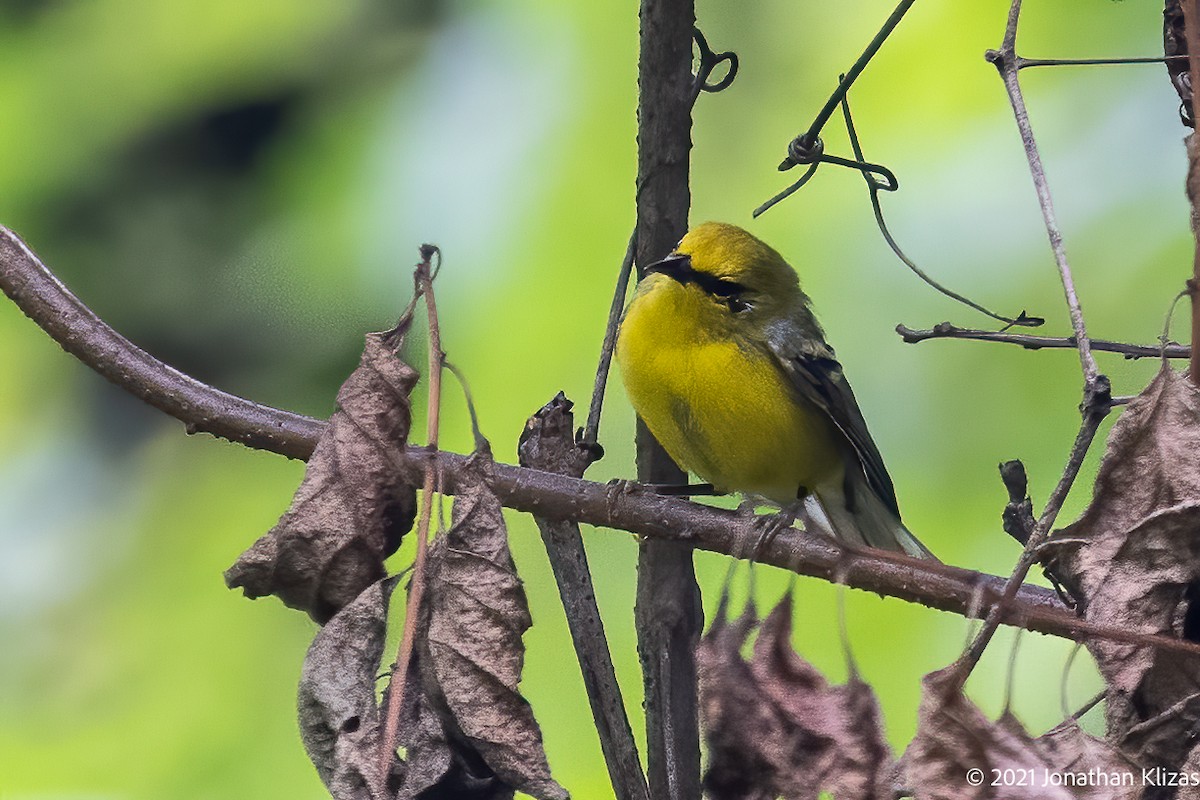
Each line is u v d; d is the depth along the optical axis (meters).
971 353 9.34
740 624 5.25
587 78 11.12
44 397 11.97
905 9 6.97
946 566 5.89
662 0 6.92
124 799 9.62
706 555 9.60
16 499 11.48
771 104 10.79
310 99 12.13
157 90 12.32
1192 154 5.36
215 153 12.34
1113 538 5.11
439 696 5.15
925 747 4.82
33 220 12.44
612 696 6.12
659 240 6.93
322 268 11.49
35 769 9.78
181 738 9.82
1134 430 5.12
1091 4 9.84
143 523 11.26
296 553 5.45
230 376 12.00
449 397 10.56
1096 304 9.22
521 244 10.74
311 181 11.83
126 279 12.28
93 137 12.53
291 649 10.17
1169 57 5.89
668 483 9.16
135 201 12.32
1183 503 4.99
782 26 10.91
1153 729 4.89
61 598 10.77
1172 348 6.29
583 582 6.23
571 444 6.57
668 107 6.95
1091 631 4.93
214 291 12.05
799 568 6.03
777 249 10.20
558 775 9.34
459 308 10.74
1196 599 5.04
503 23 11.63
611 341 6.91
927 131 10.05
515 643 5.18
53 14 12.90
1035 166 5.55
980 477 9.02
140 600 10.70
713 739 5.14
